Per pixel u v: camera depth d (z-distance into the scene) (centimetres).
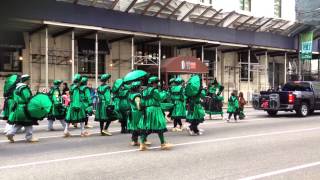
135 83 1107
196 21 3259
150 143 1188
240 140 1283
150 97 1080
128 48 3066
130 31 2767
